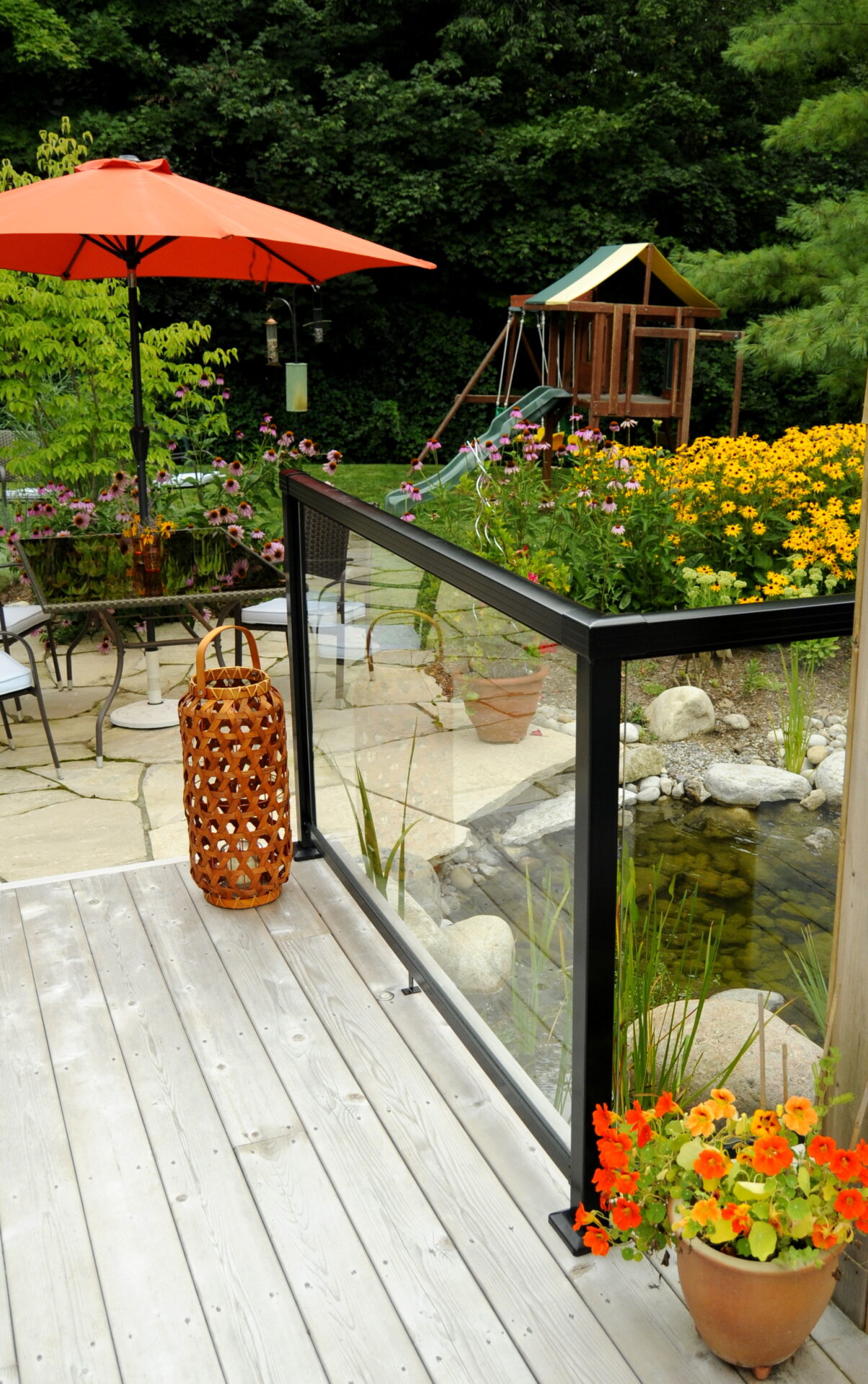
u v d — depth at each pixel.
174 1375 1.79
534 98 19.12
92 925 3.18
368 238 18.78
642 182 18.62
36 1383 1.78
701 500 6.43
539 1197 2.13
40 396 6.67
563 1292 1.92
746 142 19.77
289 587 3.46
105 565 5.12
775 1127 1.66
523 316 12.81
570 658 1.81
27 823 4.24
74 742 5.09
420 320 19.11
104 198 4.15
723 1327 1.71
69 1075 2.52
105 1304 1.92
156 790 4.55
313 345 18.41
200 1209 2.12
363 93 17.97
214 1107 2.40
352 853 3.26
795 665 1.84
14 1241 2.05
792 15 11.93
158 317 17.45
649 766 1.81
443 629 2.37
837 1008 1.82
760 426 19.78
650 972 1.97
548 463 9.74
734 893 1.93
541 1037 2.12
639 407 11.81
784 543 6.20
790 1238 1.66
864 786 1.70
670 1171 1.72
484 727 2.21
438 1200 2.13
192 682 3.20
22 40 15.97
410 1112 2.38
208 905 3.29
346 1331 1.86
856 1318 1.86
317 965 2.95
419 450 19.25
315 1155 2.26
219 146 17.67
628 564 5.89
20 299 6.23
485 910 2.30
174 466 6.98
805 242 12.82
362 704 2.99
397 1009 2.75
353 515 2.80
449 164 18.69
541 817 2.00
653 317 12.84
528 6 18.61
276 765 3.17
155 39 17.94
